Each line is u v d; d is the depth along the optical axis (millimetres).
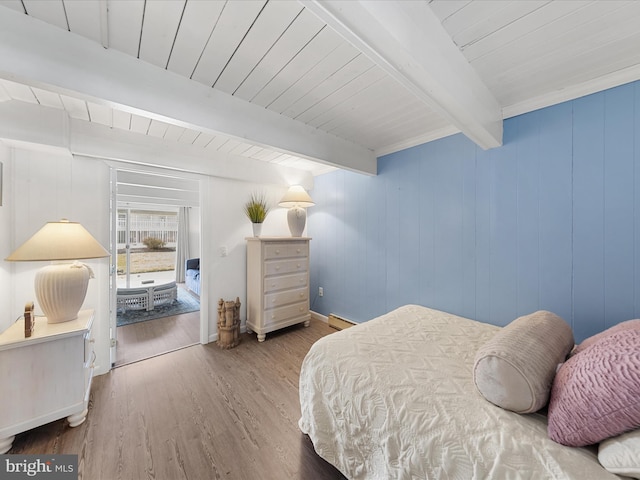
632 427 695
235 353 2695
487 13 1078
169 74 1463
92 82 1233
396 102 1830
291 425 1680
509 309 1949
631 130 1460
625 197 1485
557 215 1724
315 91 1686
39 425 1511
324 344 1568
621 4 1017
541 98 1747
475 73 1482
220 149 2871
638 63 1399
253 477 1316
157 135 2445
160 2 1019
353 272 3205
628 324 1095
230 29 1160
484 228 2068
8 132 1715
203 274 2971
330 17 831
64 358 1598
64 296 1738
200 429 1630
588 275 1616
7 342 1440
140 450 1464
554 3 1022
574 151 1649
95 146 2148
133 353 2688
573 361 926
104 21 1115
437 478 908
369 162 2785
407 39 969
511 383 962
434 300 2402
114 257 2443
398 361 1364
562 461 763
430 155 2398
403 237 2643
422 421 1003
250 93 1702
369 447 1146
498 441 858
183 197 5090
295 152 2107
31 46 1098
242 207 3301
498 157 1981
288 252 3240
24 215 1987
